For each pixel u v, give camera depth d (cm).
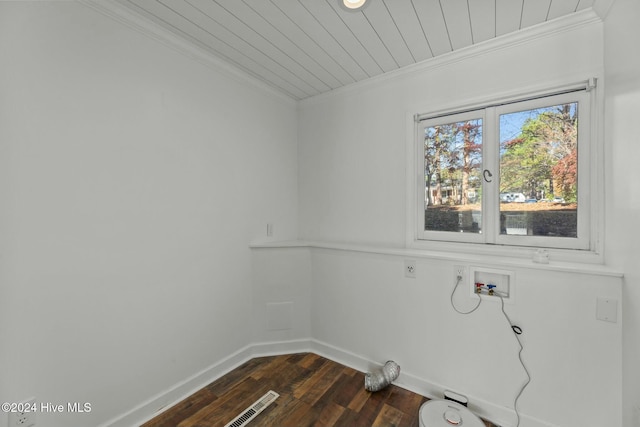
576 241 149
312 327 230
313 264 229
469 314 161
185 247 173
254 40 167
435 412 146
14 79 109
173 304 167
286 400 168
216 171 192
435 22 149
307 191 254
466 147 183
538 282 141
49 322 120
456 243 184
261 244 221
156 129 158
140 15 145
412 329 181
